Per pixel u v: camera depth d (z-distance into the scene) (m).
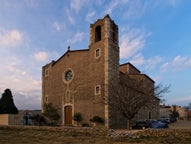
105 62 32.12
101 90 31.84
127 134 21.92
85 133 23.89
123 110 29.00
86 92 33.62
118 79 33.66
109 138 21.56
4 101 38.12
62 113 35.75
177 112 77.25
